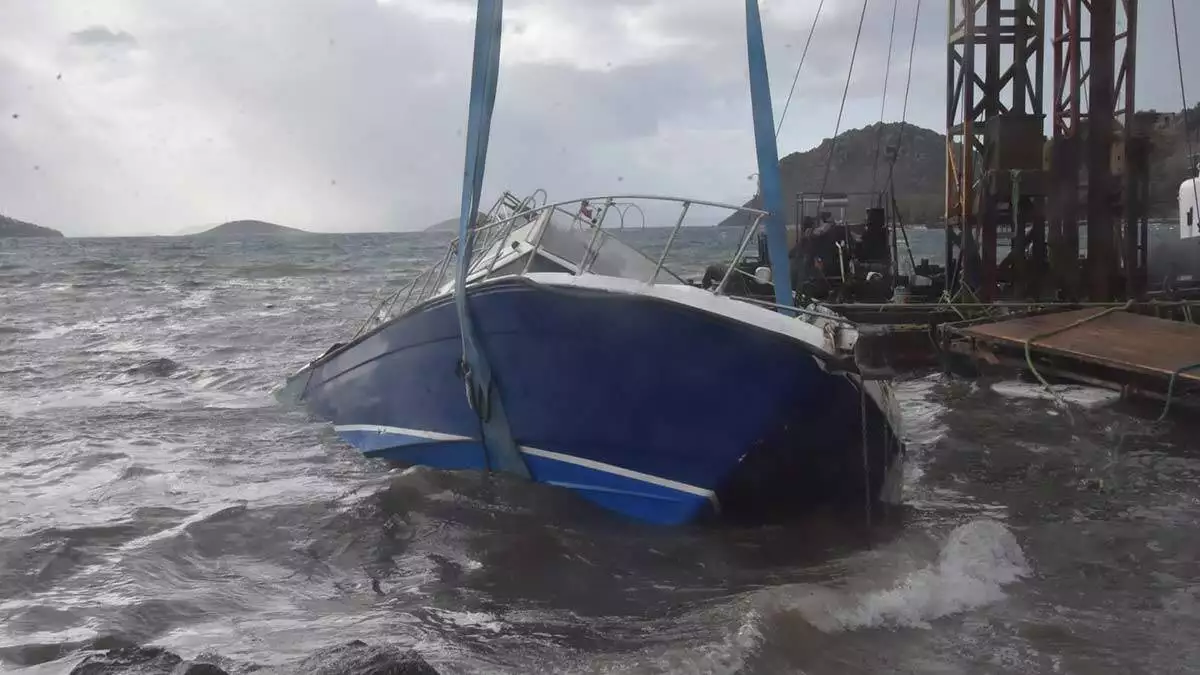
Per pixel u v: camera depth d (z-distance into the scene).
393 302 10.72
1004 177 17.33
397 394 8.93
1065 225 17.25
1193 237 20.83
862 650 4.88
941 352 15.05
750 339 6.49
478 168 7.35
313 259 58.94
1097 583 6.00
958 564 6.20
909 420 11.87
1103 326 13.03
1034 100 18.12
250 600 5.88
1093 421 11.52
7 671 4.66
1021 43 18.02
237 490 8.33
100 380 14.60
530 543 6.89
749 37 7.17
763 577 6.17
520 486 7.86
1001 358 13.91
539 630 5.31
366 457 9.55
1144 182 16.97
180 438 10.42
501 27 7.27
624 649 5.00
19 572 6.21
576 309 6.85
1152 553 6.63
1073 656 4.86
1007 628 5.21
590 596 5.91
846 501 7.28
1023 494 8.41
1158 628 5.25
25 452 9.75
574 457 7.48
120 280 39.50
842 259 19.42
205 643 5.15
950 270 19.55
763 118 7.18
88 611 5.61
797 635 4.98
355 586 6.14
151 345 18.81
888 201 20.61
